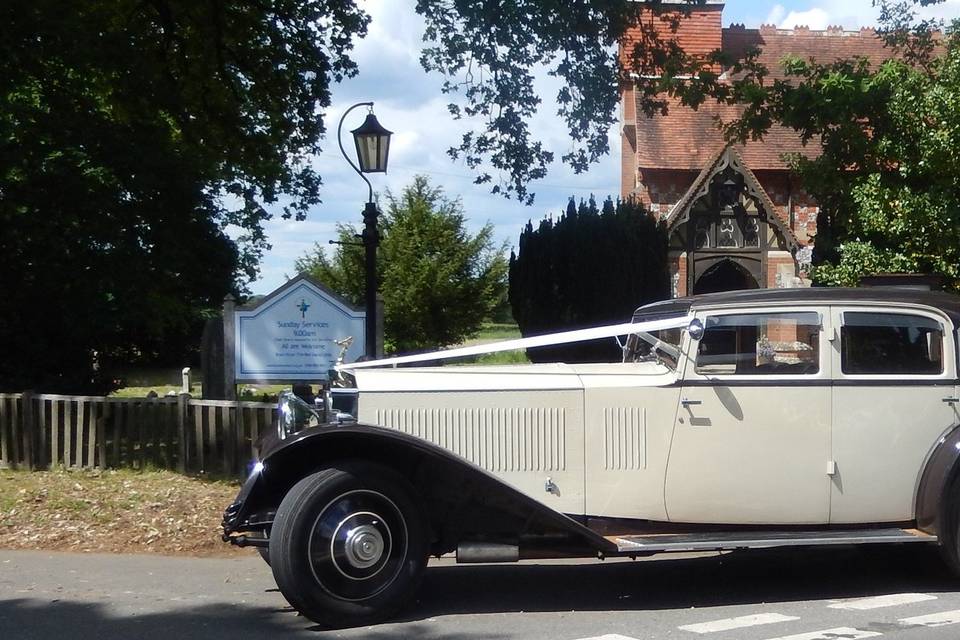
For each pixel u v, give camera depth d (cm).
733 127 1338
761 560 802
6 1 1259
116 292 1427
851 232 1202
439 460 607
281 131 1872
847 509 666
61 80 1389
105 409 1104
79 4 1443
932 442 670
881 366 673
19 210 1274
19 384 1425
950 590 699
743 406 659
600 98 1536
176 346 3231
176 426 1098
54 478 1052
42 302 1423
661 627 603
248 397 1675
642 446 661
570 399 662
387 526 605
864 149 1188
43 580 719
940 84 1134
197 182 1516
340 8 1789
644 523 663
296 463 621
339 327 1219
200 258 1525
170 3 1639
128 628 600
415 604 660
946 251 1111
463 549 634
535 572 757
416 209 2817
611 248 1591
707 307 672
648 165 2317
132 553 814
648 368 701
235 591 694
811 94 1216
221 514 918
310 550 586
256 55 1797
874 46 2538
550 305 1625
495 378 670
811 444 662
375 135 1178
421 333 2814
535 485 659
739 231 2127
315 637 582
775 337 671
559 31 1473
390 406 654
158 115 1520
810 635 579
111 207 1330
